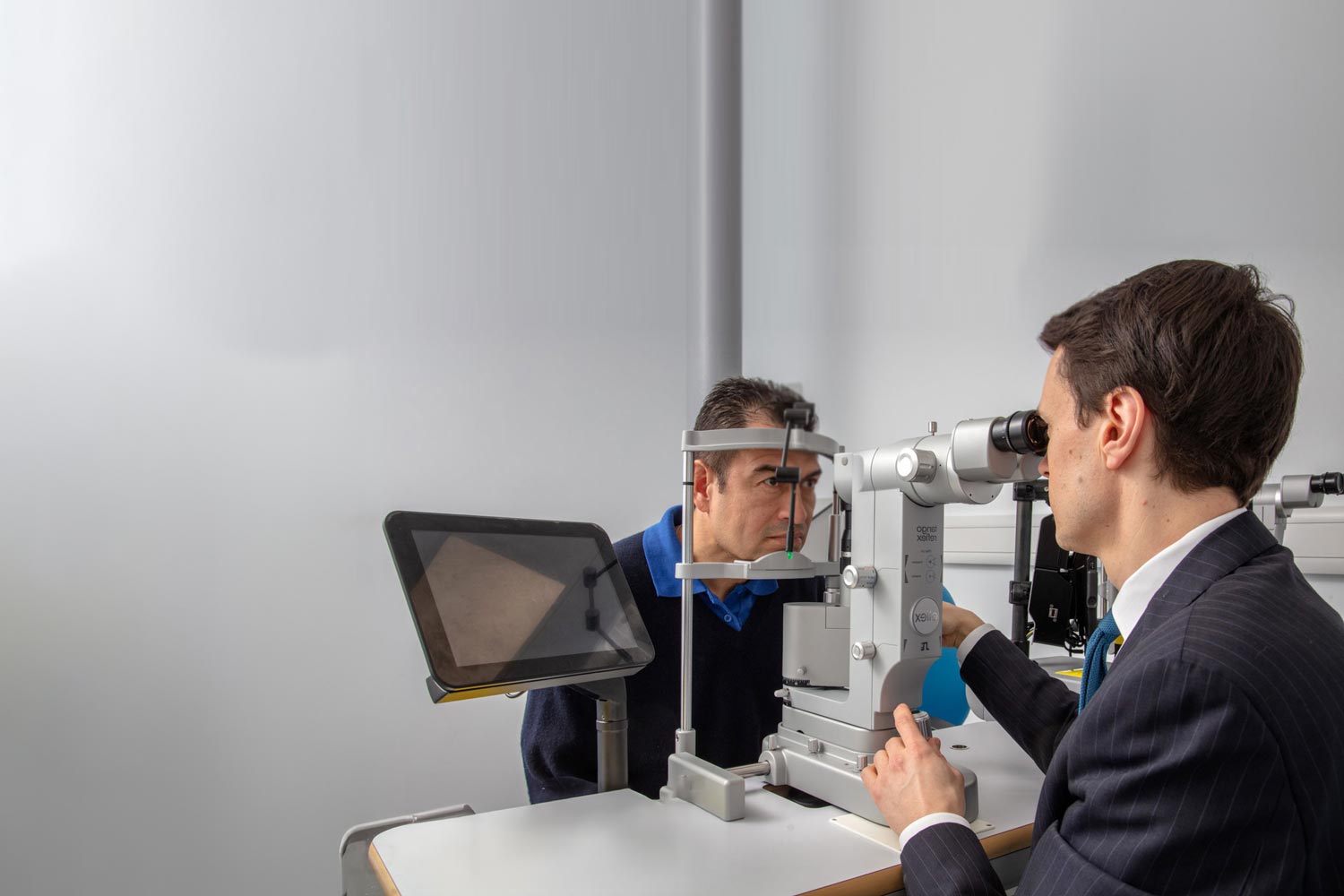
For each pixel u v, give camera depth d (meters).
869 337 2.62
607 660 1.01
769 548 1.27
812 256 2.84
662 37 2.92
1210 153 1.79
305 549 2.29
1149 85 1.90
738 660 1.43
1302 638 0.60
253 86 2.28
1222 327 0.67
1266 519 1.27
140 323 2.13
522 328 2.62
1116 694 0.63
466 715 2.46
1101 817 0.63
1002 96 2.24
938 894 0.72
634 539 1.51
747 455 1.23
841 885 0.77
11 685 1.99
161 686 2.12
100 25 2.11
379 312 2.42
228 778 2.19
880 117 2.60
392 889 0.77
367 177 2.42
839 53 2.76
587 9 2.77
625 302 2.79
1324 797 0.57
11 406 2.00
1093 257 2.01
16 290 2.01
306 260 2.33
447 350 2.51
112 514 2.09
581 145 2.74
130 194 2.13
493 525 1.02
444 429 2.49
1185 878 0.57
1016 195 2.19
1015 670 1.09
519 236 2.63
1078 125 2.04
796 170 2.91
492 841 0.88
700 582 1.40
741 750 1.40
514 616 0.96
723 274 2.64
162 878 2.12
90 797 2.05
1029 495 1.44
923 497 0.92
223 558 2.20
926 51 2.45
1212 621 0.62
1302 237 1.64
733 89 2.65
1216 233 1.78
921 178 2.46
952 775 0.85
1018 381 2.19
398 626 2.40
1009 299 2.21
